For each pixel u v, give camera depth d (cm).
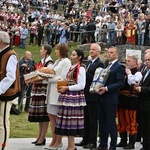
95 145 963
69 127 872
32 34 2992
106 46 2653
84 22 2903
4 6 3306
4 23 3036
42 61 989
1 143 824
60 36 2866
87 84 955
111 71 904
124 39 2616
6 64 804
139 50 2402
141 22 2581
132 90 939
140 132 993
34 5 3481
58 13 3288
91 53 963
